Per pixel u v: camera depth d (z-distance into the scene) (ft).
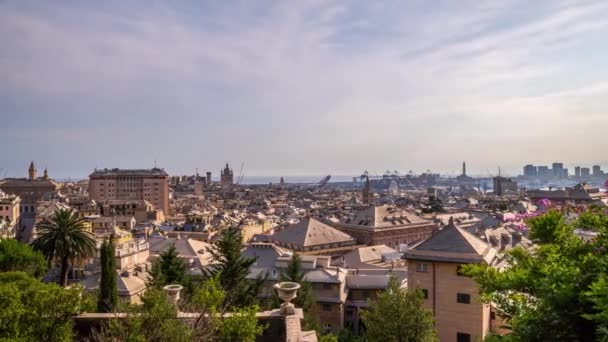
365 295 261.03
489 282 79.20
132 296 244.42
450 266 197.06
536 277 72.69
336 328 243.19
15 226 572.92
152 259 355.97
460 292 194.39
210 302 91.91
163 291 89.30
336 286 250.78
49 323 83.25
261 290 235.40
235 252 211.20
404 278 264.72
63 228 261.85
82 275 318.65
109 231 475.31
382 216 523.29
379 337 158.61
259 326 88.22
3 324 78.79
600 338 54.75
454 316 195.00
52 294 85.30
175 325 77.71
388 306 160.04
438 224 558.15
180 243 390.83
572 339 58.34
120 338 77.56
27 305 83.71
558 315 59.31
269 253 306.14
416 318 157.99
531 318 61.21
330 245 429.79
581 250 78.18
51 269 329.31
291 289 95.14
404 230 515.50
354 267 323.98
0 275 136.15
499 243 298.97
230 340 82.43
